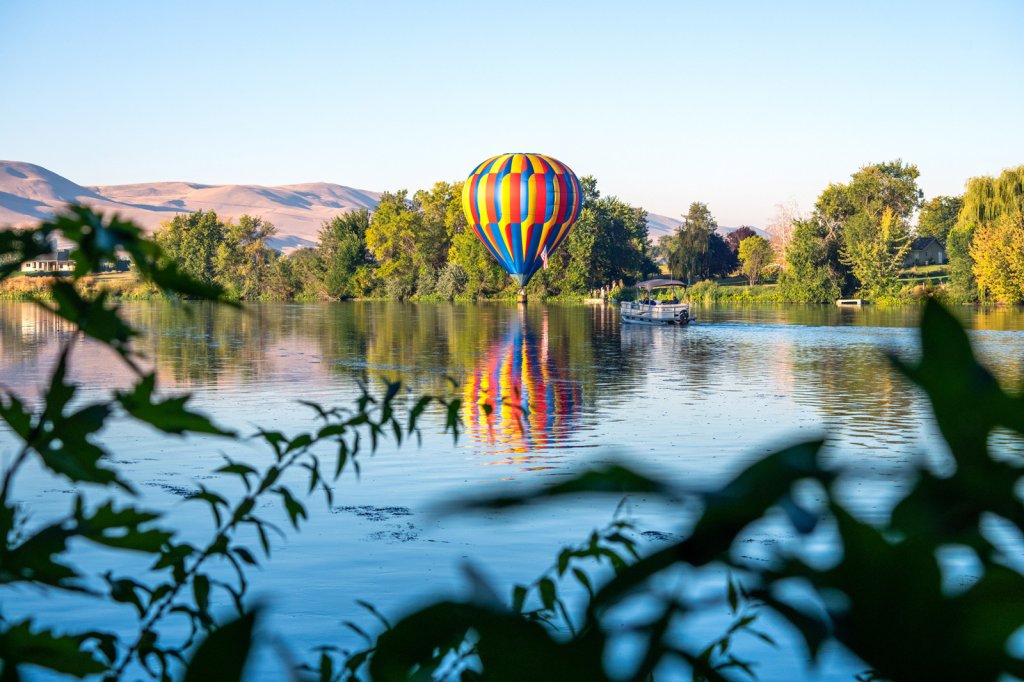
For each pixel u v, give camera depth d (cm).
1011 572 35
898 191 10831
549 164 6456
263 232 13250
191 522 1120
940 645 35
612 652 38
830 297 9988
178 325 6238
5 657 76
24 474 1309
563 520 1112
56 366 76
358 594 874
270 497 1256
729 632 163
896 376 39
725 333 5378
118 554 943
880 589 36
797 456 38
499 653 38
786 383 2877
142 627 153
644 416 2158
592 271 10844
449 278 11112
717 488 38
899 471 38
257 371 3194
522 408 190
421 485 1382
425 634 40
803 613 36
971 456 37
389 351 4125
